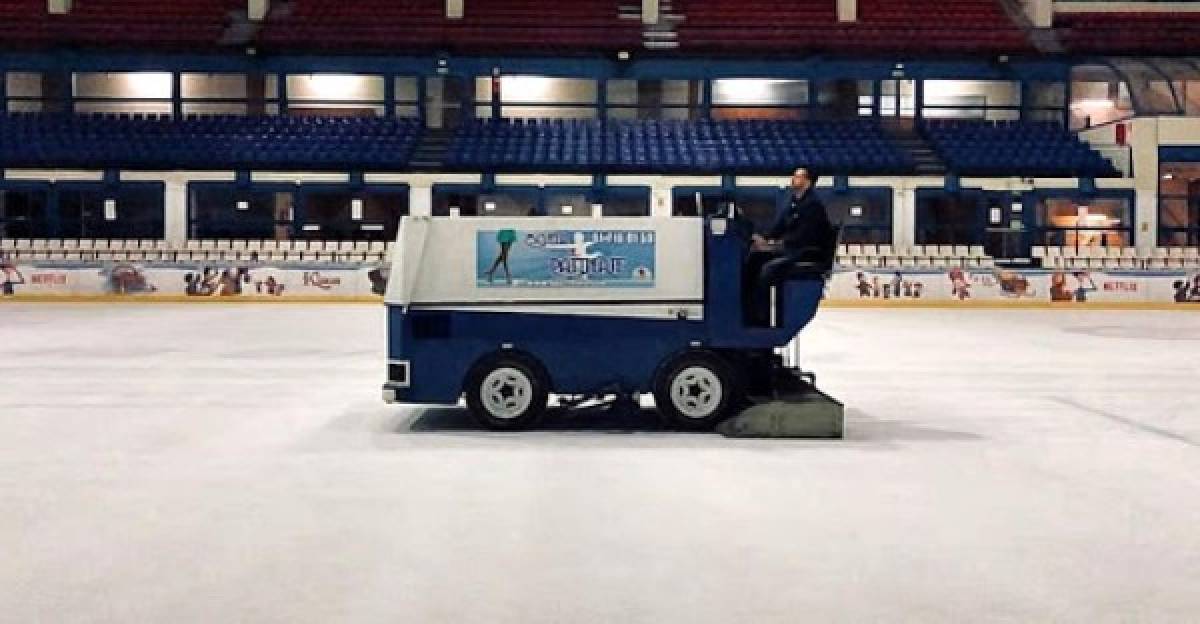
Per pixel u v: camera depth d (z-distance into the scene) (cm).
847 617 452
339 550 545
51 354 1493
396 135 3300
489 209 3134
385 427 920
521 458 784
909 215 3041
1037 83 3597
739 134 3344
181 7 3700
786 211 929
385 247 2902
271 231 3288
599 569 514
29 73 3497
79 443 842
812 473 736
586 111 3769
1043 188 3025
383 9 3731
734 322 895
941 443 856
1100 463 779
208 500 652
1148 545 562
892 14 3772
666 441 854
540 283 896
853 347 1680
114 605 462
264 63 3397
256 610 456
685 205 3064
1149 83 3234
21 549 546
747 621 446
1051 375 1326
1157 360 1498
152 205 3203
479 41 3466
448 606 461
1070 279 2742
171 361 1417
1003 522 608
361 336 1794
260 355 1495
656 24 3684
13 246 2839
